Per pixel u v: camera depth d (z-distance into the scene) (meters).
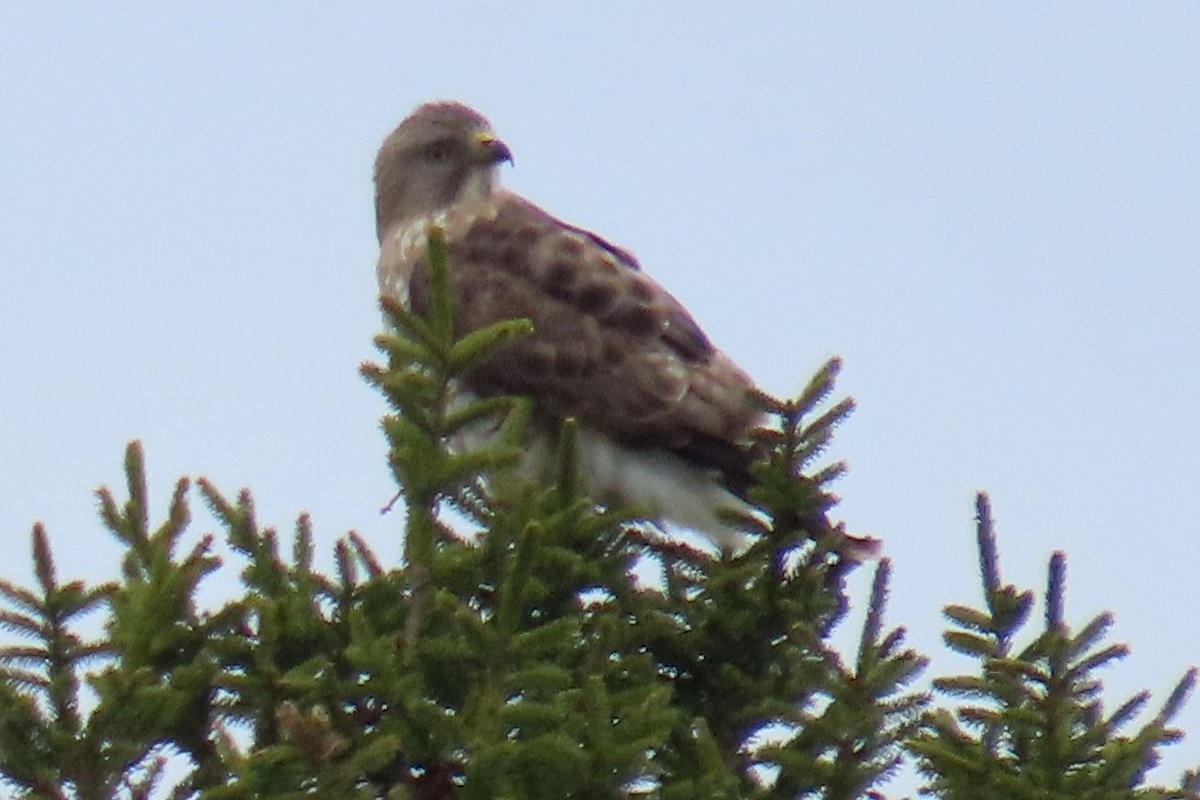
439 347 10.08
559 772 9.41
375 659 9.60
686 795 9.88
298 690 9.84
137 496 10.23
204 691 10.05
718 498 17.09
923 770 10.19
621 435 17.19
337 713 9.84
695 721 10.08
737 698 11.88
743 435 16.91
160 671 10.23
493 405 10.12
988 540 9.95
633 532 12.30
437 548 10.27
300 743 8.65
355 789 9.02
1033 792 9.64
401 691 9.62
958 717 9.97
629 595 11.73
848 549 12.19
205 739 10.11
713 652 12.02
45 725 9.38
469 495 11.20
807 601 11.95
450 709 10.22
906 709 10.59
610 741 9.35
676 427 17.08
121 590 9.88
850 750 10.57
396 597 10.48
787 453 11.80
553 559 11.07
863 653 10.64
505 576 10.09
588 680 9.48
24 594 9.46
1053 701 9.76
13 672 9.46
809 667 10.77
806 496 11.83
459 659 10.04
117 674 9.23
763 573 12.02
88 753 9.30
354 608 10.06
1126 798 9.66
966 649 9.98
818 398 11.74
